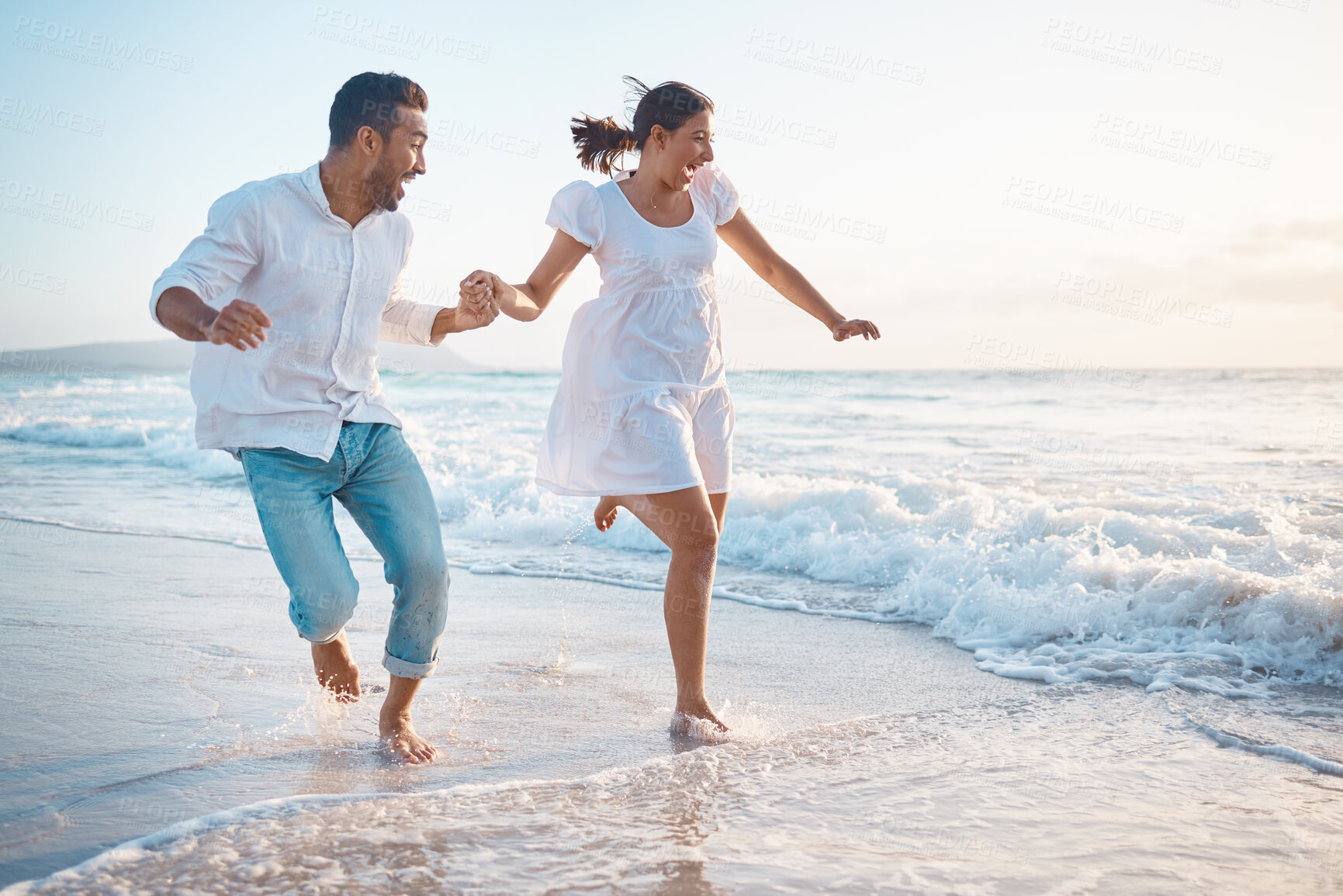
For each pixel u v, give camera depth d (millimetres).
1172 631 3986
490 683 3531
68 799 2303
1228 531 5484
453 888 1858
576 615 4734
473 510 8070
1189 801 2357
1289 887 1894
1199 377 24375
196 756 2621
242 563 5859
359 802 2275
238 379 2482
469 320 2775
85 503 8727
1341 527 5746
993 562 4953
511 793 2389
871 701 3334
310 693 3258
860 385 25219
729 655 4023
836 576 5684
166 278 2230
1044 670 3654
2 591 4969
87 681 3355
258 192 2402
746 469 10125
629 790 2420
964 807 2324
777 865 1991
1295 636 3750
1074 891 1882
